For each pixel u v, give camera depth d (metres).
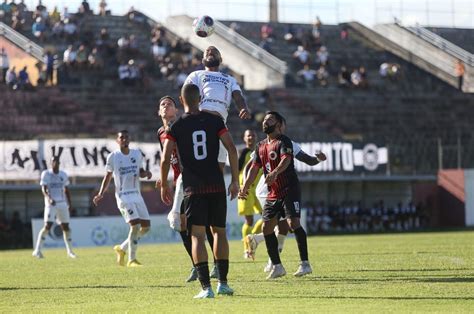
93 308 18.55
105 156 66.38
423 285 21.86
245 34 103.19
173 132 19.91
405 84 99.12
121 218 60.47
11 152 64.44
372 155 76.75
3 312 18.34
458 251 37.53
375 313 16.55
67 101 79.69
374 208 76.50
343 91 93.75
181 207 25.20
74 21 93.12
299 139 73.94
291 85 93.38
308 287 21.98
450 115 94.62
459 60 101.56
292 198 25.08
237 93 24.53
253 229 34.34
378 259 32.56
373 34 106.81
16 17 91.38
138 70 85.31
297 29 105.19
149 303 19.19
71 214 65.69
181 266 31.84
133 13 99.38
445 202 79.12
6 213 65.94
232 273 27.22
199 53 93.25
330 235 65.56
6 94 78.19
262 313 16.80
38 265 35.62
